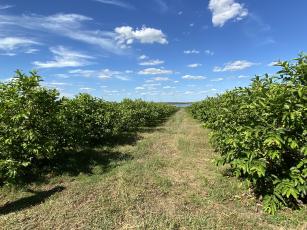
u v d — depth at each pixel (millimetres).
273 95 4484
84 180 6293
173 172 6914
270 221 4234
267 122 4711
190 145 10289
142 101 20984
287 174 4566
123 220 4379
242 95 6035
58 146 7422
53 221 4363
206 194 5410
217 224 4156
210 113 11188
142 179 6258
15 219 4398
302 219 4258
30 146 6121
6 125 6012
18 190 5711
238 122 6105
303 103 4355
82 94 10219
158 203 5000
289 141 4293
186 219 4352
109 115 10641
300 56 4605
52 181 6207
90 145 10008
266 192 4824
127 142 11133
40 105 6719
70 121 8438
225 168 7129
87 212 4641
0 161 5145
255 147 4777
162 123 20594
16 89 6375
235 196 5195
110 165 7441
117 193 5445
